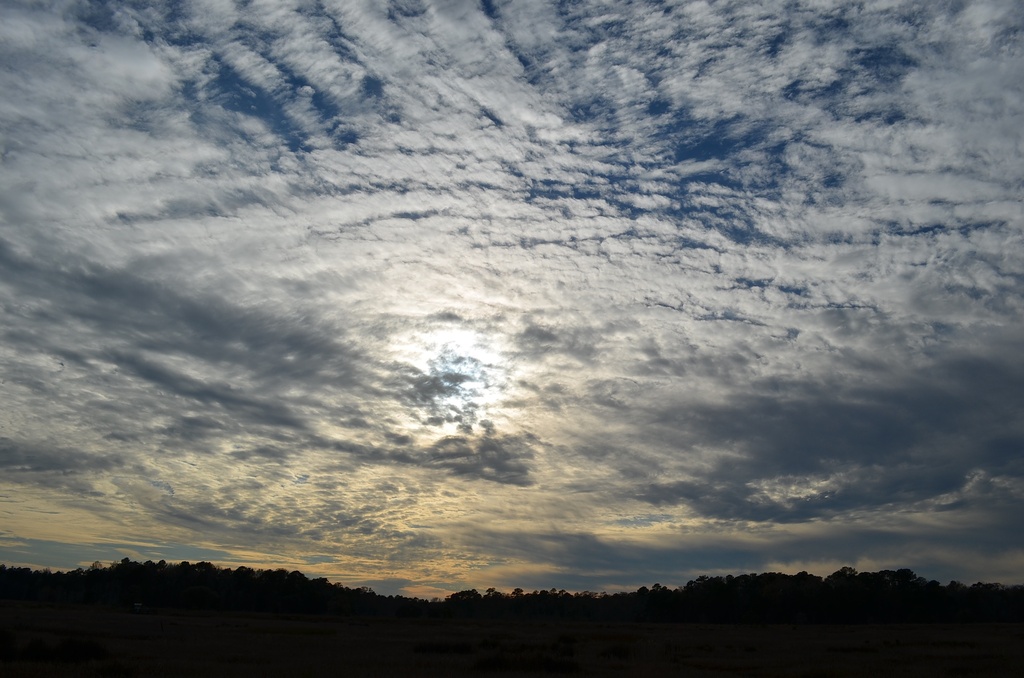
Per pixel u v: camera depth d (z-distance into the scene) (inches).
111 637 2044.8
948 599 5684.1
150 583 6476.4
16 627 2263.8
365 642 2149.4
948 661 1608.0
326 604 6614.2
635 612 7450.8
